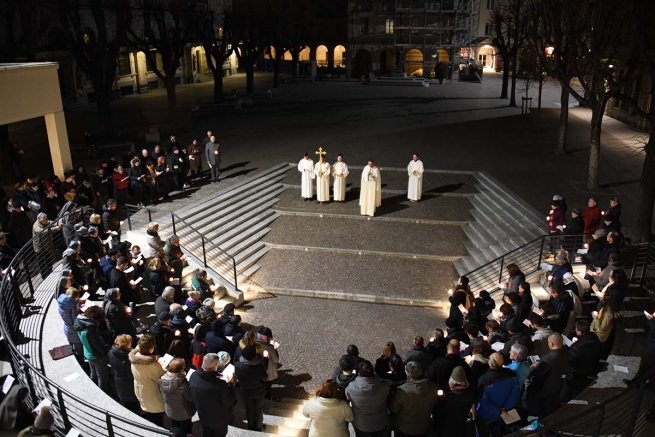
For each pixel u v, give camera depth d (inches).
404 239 672.4
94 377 354.6
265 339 362.3
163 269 448.5
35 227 464.1
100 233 518.6
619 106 1266.0
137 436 293.1
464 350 339.3
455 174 854.5
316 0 2345.0
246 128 1221.1
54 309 414.6
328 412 246.7
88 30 1501.0
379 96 1744.6
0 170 793.6
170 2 1369.3
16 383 273.6
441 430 263.7
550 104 1550.2
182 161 756.6
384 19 2245.3
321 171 745.6
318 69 2319.1
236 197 747.4
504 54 1577.3
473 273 586.2
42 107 655.8
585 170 850.8
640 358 366.3
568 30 689.6
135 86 1876.2
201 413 272.2
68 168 708.0
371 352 476.4
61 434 276.4
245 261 631.8
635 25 520.7
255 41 1765.5
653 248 479.5
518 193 739.4
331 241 672.4
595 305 440.1
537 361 297.3
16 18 1143.6
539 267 526.6
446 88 1967.3
